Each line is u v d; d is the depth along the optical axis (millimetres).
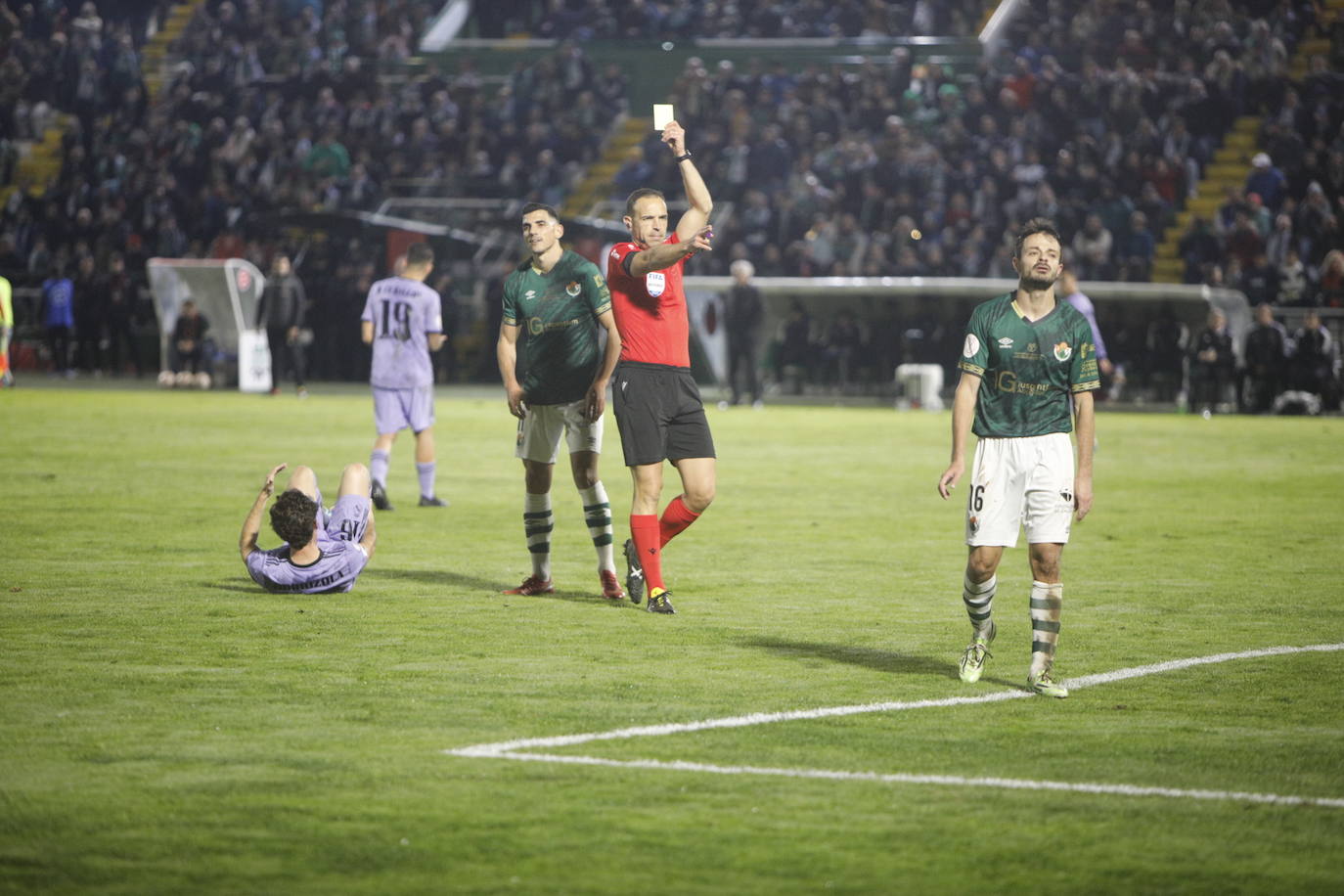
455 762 11875
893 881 9414
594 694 14281
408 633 17188
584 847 9969
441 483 33688
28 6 94688
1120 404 66250
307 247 77375
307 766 11727
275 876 9406
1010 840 10172
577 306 19391
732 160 75188
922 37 83250
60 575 20938
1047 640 14547
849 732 12938
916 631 17703
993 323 14508
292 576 19391
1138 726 13242
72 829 10242
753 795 11094
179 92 89125
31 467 35625
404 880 9359
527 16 91562
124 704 13664
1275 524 27984
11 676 14789
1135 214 67250
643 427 18578
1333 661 16062
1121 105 71375
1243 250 65938
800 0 85312
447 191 79125
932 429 52281
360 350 75188
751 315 66062
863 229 71375
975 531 14695
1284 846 10094
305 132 83750
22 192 85062
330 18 90125
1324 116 70000
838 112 75938
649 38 86188
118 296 78125
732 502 30922
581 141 81000
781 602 19656
